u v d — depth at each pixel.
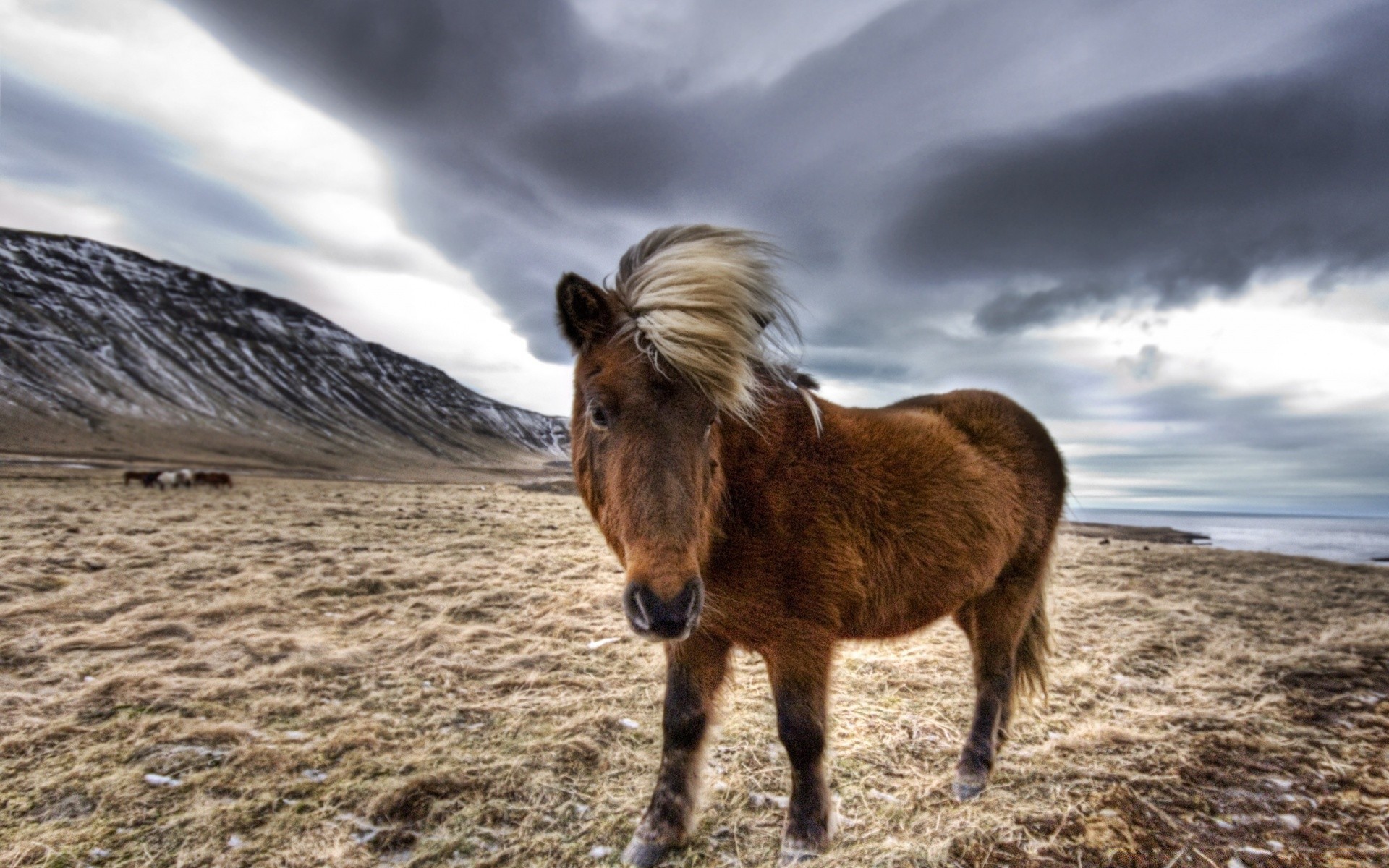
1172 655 4.65
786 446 2.21
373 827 2.38
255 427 101.19
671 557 1.64
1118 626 5.44
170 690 3.52
